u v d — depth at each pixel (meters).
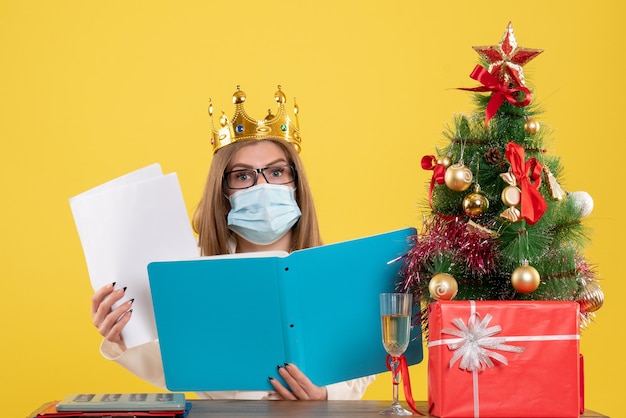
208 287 1.65
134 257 1.85
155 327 1.86
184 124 3.61
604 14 3.61
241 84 3.62
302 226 2.31
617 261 3.57
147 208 1.85
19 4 3.61
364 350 1.68
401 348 1.46
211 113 2.36
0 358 3.54
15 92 3.59
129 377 3.56
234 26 3.63
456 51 3.63
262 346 1.65
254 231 2.25
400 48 3.63
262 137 2.28
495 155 1.54
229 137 2.29
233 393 2.19
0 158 3.57
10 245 3.57
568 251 1.53
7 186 3.58
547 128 1.58
